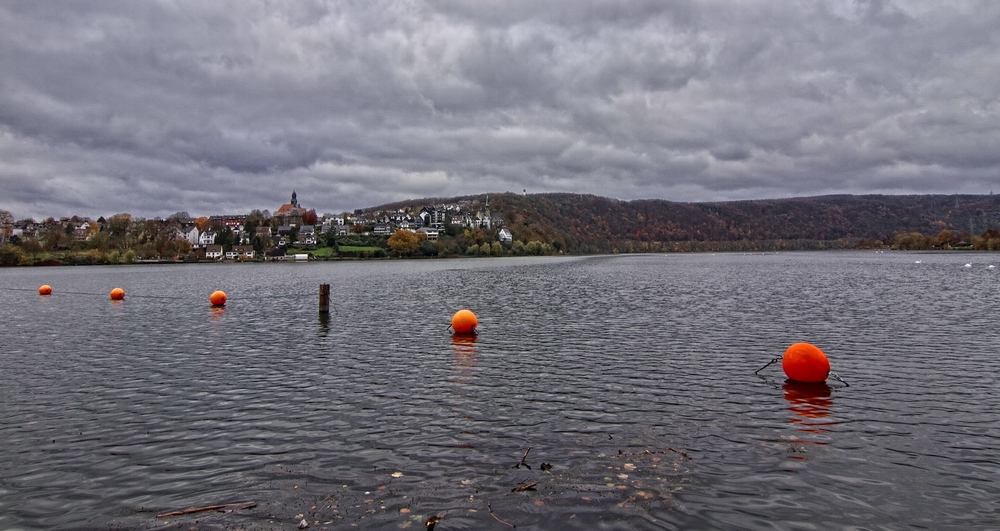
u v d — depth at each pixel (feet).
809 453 41.91
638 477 37.47
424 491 35.53
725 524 31.27
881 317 119.24
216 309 150.00
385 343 92.32
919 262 450.71
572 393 59.47
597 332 101.71
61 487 37.09
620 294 184.44
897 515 32.53
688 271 356.38
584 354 81.20
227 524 31.68
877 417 50.70
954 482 36.99
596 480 36.96
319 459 41.27
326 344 92.02
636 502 33.81
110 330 111.55
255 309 148.97
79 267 529.04
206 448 43.96
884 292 180.65
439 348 87.20
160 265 593.83
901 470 38.86
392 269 444.55
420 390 61.31
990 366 71.56
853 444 43.83
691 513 32.53
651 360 76.59
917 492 35.45
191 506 33.99
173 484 37.27
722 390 60.29
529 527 30.78
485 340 94.12
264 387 63.41
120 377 69.36
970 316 119.55
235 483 37.27
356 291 210.18
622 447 43.14
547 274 332.60
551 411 52.90
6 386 64.90
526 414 51.98
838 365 72.43
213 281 294.46
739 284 226.38
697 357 78.48
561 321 117.08
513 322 115.96
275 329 110.01
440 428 48.14
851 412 52.21
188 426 49.57
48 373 72.02
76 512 33.53
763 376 66.85
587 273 340.59
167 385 64.90
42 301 180.55
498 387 62.28
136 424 50.34
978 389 60.39
